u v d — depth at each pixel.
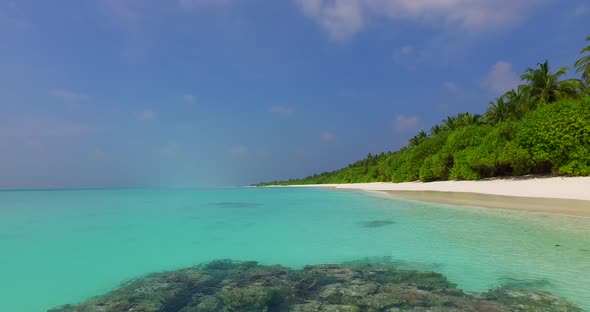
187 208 22.97
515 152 26.97
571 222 10.85
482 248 8.62
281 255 8.99
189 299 5.66
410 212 15.85
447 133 44.50
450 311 4.86
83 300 6.16
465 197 20.39
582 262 7.18
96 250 10.05
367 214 16.16
